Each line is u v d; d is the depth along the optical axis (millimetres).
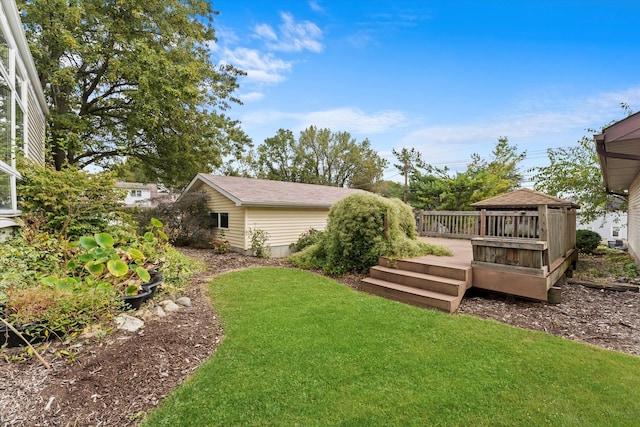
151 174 12906
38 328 2535
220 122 12297
